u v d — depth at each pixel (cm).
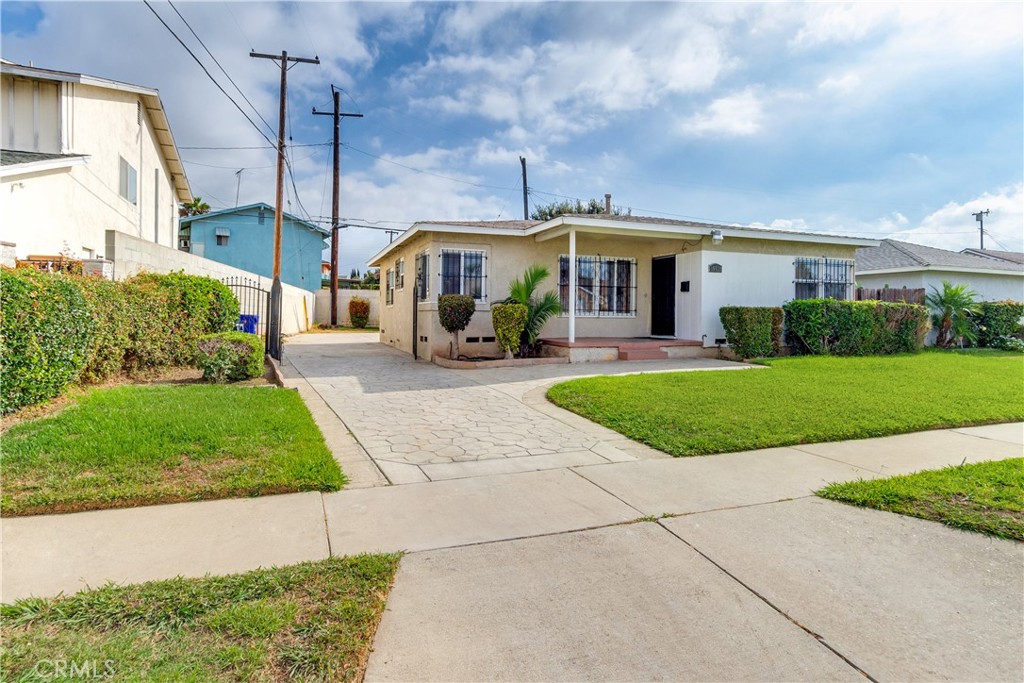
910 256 1894
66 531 308
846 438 557
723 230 1265
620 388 797
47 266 815
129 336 809
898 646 219
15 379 520
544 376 969
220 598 240
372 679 193
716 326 1302
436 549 300
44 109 1217
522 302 1159
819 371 995
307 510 351
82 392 661
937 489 394
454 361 1095
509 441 543
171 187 2056
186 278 958
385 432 572
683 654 213
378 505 364
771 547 308
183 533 310
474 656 209
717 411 654
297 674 194
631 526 336
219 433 488
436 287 1217
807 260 1406
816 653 214
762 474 441
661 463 472
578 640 221
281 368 1088
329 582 257
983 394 776
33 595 241
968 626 234
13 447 429
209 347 830
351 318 2805
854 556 298
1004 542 316
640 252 1438
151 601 235
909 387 827
